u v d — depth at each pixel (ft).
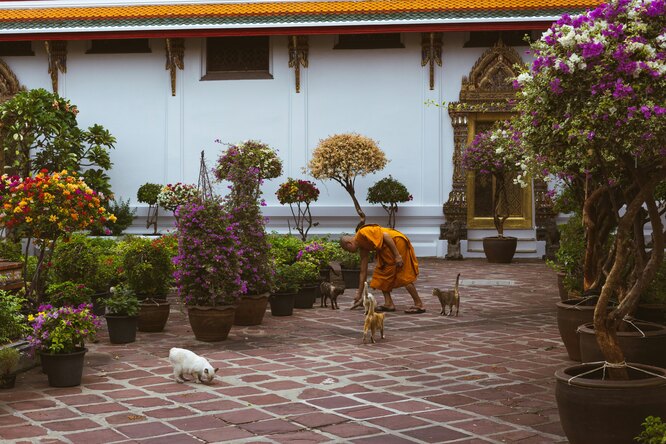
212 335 33.01
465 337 33.81
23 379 26.25
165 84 79.15
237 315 37.06
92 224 33.17
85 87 79.56
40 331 25.17
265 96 78.38
